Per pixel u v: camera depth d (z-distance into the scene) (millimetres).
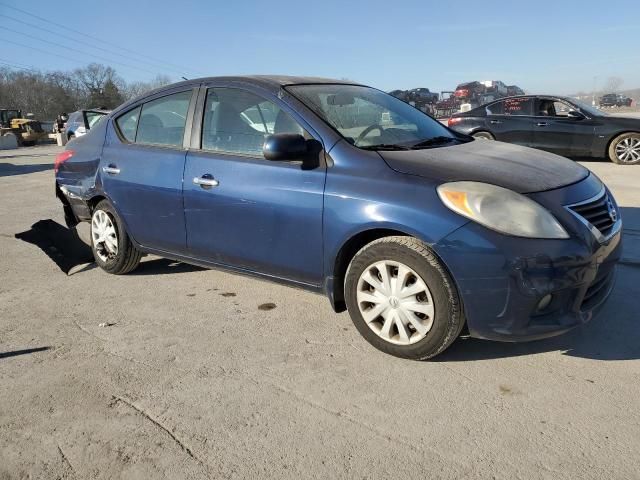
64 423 2725
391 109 4219
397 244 3094
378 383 2996
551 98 11234
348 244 3318
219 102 4047
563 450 2404
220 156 3912
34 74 70500
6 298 4461
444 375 3053
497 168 3215
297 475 2318
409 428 2600
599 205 3209
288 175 3502
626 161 10633
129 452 2496
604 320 3646
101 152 4781
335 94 4016
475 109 12023
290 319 3883
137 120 4625
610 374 3002
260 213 3629
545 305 2936
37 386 3072
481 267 2863
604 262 3068
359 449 2465
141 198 4383
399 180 3137
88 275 5000
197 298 4340
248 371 3172
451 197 2963
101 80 72375
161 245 4398
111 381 3104
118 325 3867
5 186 11156
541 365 3123
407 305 3127
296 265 3562
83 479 2340
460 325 3027
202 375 3141
